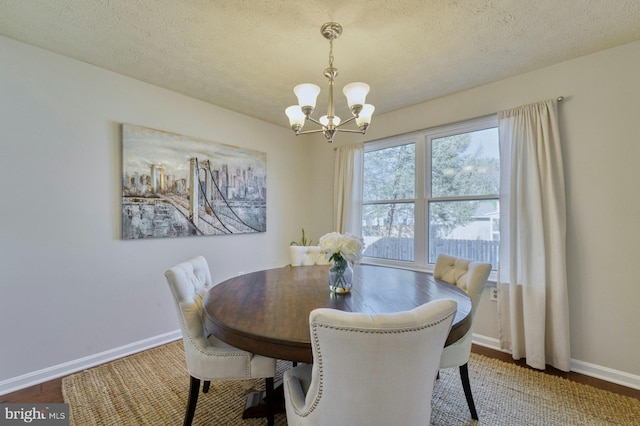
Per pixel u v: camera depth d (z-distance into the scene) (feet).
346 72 7.79
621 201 6.59
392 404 2.96
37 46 6.69
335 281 5.37
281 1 5.23
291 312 4.35
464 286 5.91
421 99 9.63
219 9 5.44
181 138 9.17
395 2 5.24
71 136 7.19
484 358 7.73
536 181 7.38
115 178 7.88
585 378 6.77
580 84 7.07
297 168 13.14
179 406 5.79
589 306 6.94
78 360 7.23
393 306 4.58
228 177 10.45
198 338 4.88
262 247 11.68
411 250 10.48
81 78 7.34
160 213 8.68
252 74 7.96
